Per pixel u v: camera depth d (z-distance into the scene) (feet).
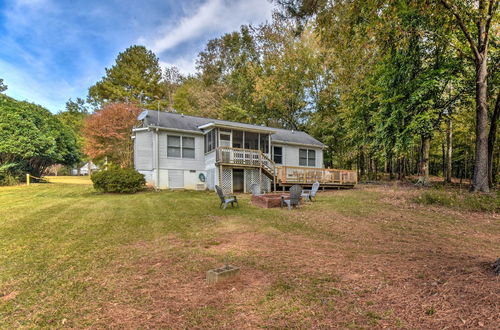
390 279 10.41
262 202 31.86
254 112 91.86
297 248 15.56
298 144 61.72
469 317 7.13
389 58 43.75
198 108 94.79
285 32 78.84
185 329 7.61
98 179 42.34
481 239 17.33
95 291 10.30
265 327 7.58
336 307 8.52
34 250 15.48
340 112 73.72
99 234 19.19
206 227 21.43
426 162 48.78
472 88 41.93
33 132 55.11
